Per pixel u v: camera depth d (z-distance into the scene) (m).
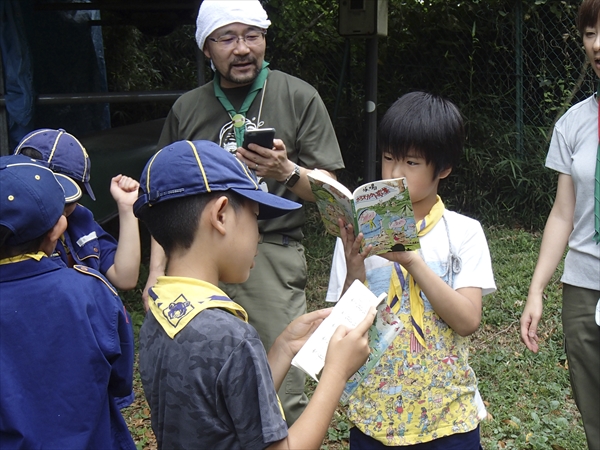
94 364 1.96
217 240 1.73
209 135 3.21
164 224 1.74
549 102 7.57
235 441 1.59
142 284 5.96
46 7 6.38
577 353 2.67
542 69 7.54
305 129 3.12
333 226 2.20
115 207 5.46
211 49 3.04
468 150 7.45
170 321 1.66
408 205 1.98
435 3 7.88
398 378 2.26
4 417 1.84
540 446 3.67
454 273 2.32
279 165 2.82
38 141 2.71
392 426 2.26
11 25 5.16
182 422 1.61
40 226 1.95
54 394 1.90
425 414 2.26
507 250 6.58
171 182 1.72
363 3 5.89
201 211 1.72
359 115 8.17
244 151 2.80
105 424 2.05
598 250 2.58
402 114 2.26
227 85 3.17
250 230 1.78
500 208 7.54
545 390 4.29
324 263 6.51
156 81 9.59
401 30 8.05
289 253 3.17
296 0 8.12
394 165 2.30
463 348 2.34
